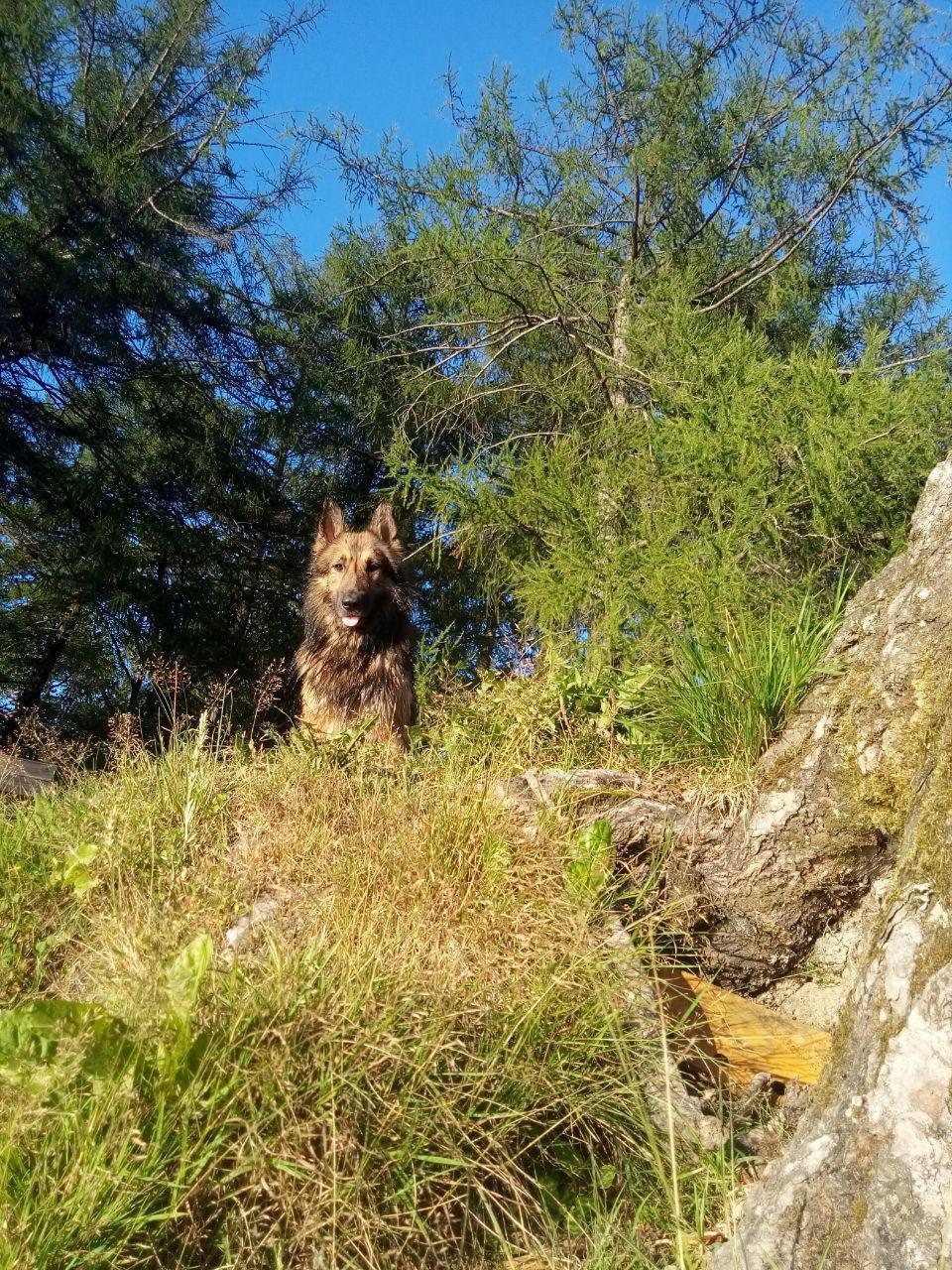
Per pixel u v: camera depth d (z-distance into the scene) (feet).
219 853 6.85
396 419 20.86
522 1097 5.27
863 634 7.39
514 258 16.47
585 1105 5.41
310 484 23.81
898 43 16.19
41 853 6.89
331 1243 4.42
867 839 7.06
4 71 18.01
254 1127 4.51
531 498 14.53
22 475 18.90
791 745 7.38
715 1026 6.64
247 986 5.05
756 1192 4.45
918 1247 3.78
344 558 10.39
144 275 19.39
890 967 4.42
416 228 18.60
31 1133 4.37
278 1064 4.72
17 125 17.97
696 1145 5.45
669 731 8.24
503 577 15.57
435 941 5.95
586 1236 4.83
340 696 10.43
